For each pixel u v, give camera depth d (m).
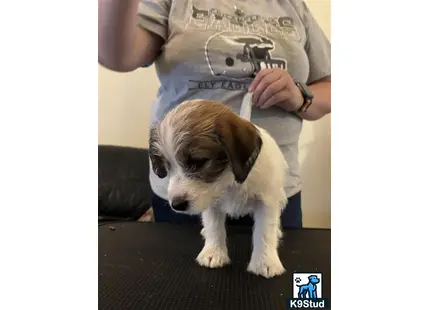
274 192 0.51
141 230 0.69
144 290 0.43
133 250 0.57
